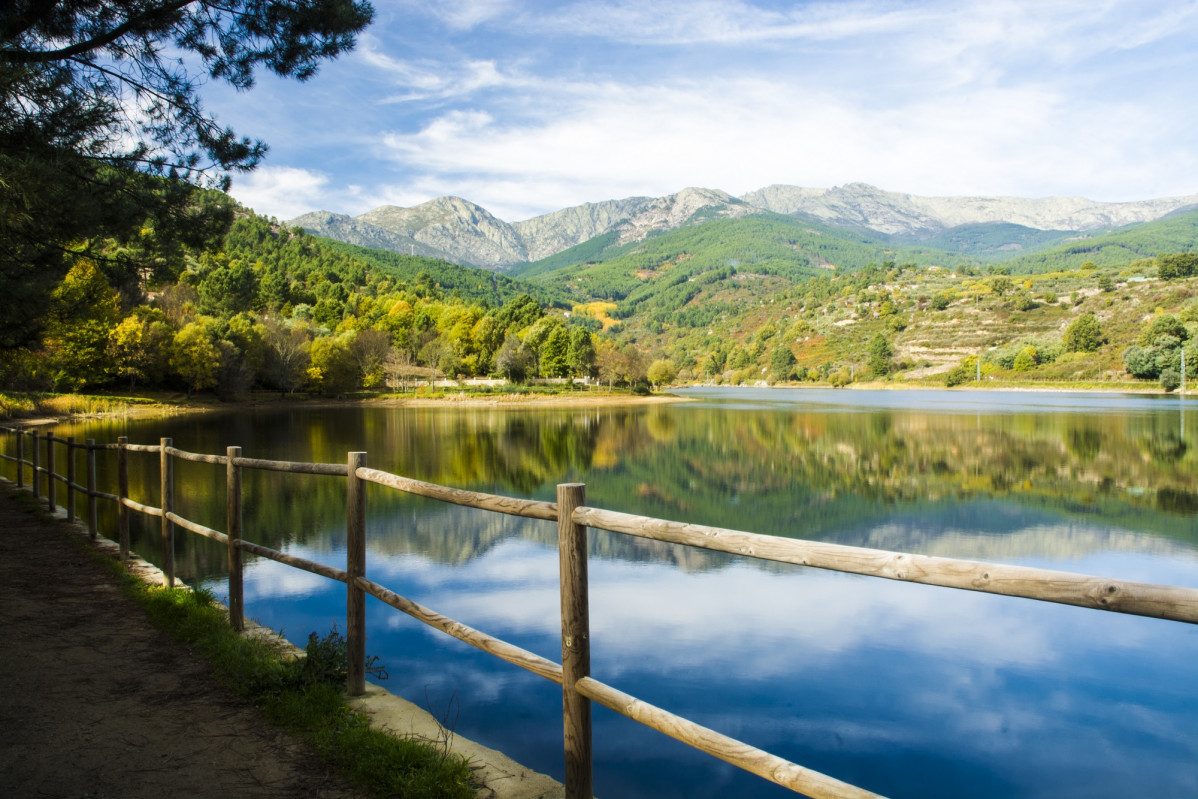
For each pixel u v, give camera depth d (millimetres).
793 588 10586
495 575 10922
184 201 8383
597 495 22500
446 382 98000
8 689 4074
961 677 7465
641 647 8125
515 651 2941
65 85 7211
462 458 29766
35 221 7113
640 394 97688
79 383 50562
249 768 3217
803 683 7203
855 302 195625
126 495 7340
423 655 7285
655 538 2355
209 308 92938
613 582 10898
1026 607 9898
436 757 3309
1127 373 101375
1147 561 14305
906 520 18688
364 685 4176
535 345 101000
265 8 7711
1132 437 38281
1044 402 74938
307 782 3105
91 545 8070
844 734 6195
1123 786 5379
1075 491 22750
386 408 72250
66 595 6133
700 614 9375
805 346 173750
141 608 5785
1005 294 159375
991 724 6449
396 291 161250
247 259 155125
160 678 4305
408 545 12703
